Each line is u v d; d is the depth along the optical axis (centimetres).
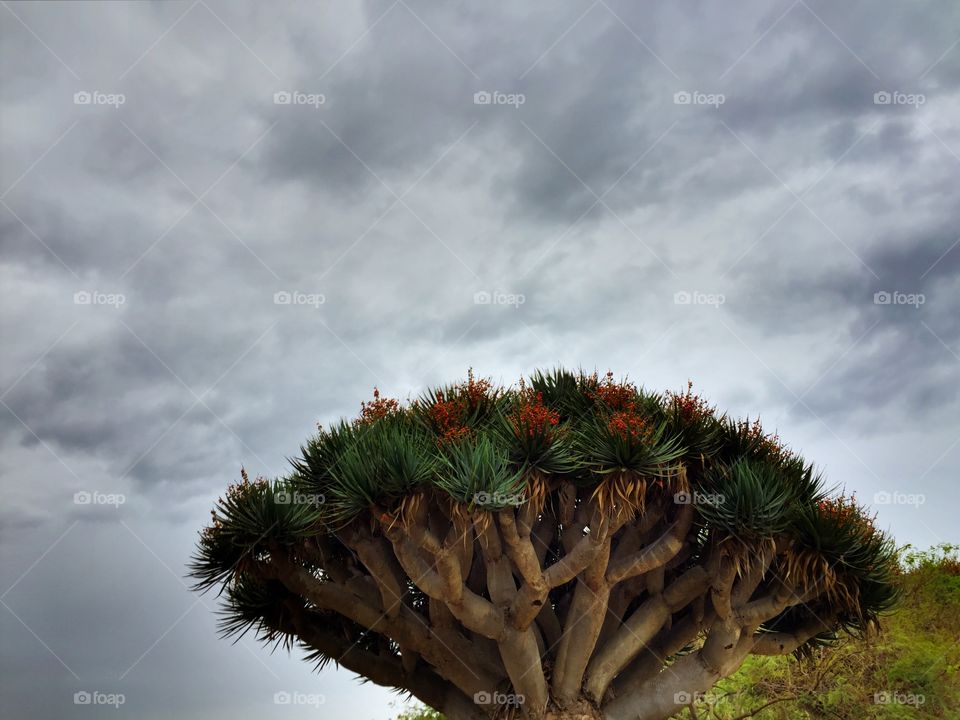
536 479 955
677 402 1078
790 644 1093
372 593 1054
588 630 1007
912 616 1491
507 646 977
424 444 983
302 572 1012
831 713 1430
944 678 1405
